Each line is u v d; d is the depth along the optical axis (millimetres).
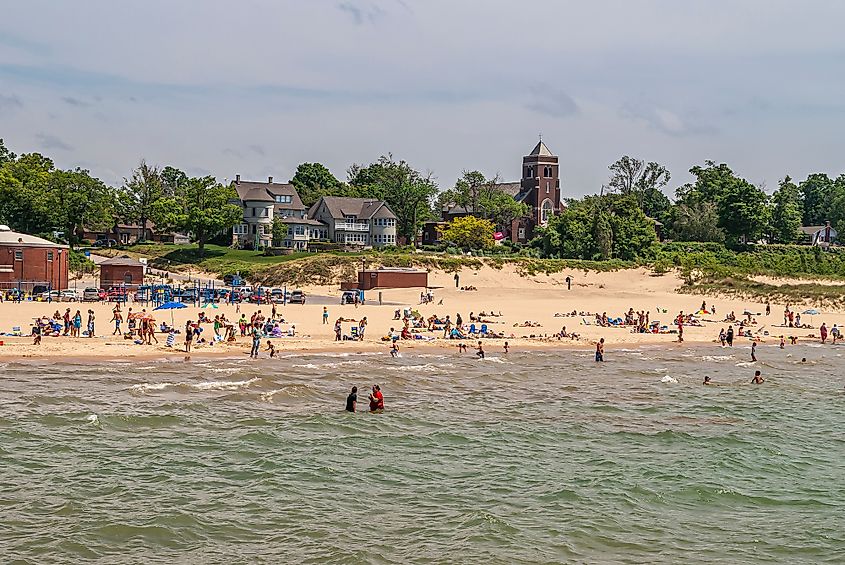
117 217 195500
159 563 28453
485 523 32219
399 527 31969
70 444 40719
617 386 60469
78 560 28406
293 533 31141
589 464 40500
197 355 66312
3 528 30578
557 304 113750
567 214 174625
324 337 79250
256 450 41000
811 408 54188
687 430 47469
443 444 43219
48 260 122438
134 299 104188
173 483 35969
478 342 79500
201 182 172000
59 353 64250
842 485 38250
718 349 82250
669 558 29984
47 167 175375
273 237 183000
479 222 178750
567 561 29391
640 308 112938
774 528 32969
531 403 53594
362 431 45156
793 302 123000
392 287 133625
